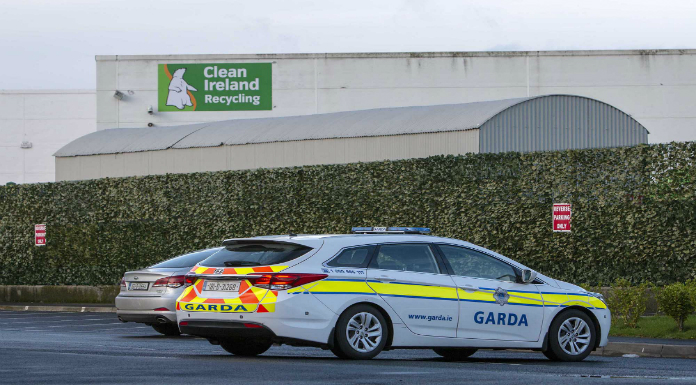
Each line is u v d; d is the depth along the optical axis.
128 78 92.69
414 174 48.69
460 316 23.06
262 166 64.81
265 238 22.89
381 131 58.41
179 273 33.28
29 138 108.19
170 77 92.25
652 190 41.31
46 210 63.81
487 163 46.19
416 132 56.03
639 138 56.09
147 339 32.09
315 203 52.84
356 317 22.16
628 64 89.06
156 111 92.38
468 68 89.75
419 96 90.00
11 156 108.31
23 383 16.59
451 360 24.86
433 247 23.48
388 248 22.98
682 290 31.64
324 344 21.84
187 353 25.03
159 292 33.09
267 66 91.56
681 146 40.69
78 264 62.59
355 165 51.22
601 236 42.59
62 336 33.28
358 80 90.62
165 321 32.84
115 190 61.38
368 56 90.56
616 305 33.22
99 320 45.44
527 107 53.50
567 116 54.28
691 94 89.06
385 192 49.84
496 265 23.97
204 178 57.88
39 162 108.12
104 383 16.64
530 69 89.19
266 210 55.03
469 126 52.78
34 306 58.22
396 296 22.50
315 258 22.19
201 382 16.89
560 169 43.91
